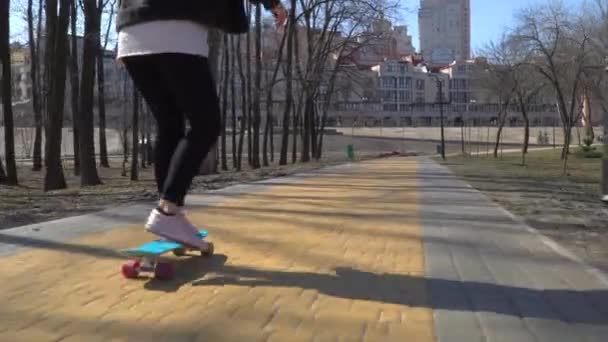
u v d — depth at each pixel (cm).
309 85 4509
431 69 16225
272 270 486
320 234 684
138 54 446
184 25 441
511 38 4881
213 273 468
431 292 447
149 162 4372
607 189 1209
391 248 627
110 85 5300
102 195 1269
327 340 337
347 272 495
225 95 3869
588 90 5028
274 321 364
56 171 1947
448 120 14938
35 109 3694
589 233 827
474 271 531
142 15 439
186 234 481
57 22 2053
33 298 397
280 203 1007
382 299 420
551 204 1230
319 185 1522
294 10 3759
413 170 2688
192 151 457
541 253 629
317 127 6297
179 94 453
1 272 462
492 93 6091
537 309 416
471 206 1085
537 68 4628
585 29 4569
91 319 358
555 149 7756
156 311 375
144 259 452
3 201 1149
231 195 1145
